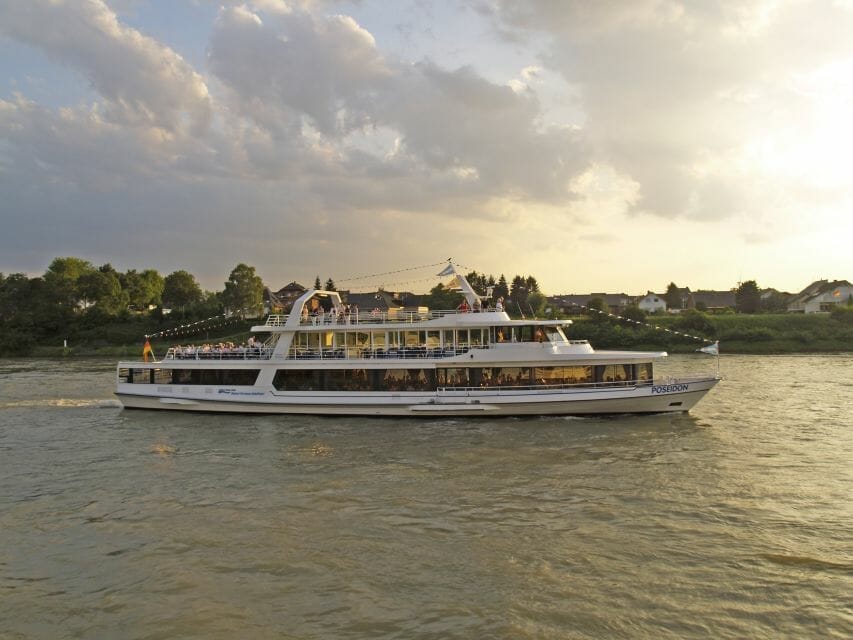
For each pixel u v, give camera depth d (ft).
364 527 56.54
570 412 104.58
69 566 49.90
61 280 387.75
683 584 45.24
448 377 106.52
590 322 317.42
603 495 64.64
